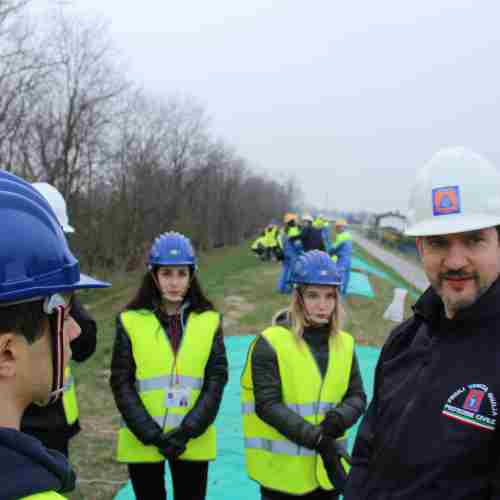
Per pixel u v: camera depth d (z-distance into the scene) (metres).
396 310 11.74
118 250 18.08
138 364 3.29
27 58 11.54
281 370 3.06
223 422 5.73
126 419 3.19
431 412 1.69
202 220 31.03
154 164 21.89
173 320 3.45
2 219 1.03
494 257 1.71
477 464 1.56
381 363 2.13
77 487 4.30
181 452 3.16
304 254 3.26
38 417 3.07
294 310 3.20
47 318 1.09
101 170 16.64
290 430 2.87
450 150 1.84
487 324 1.68
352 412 3.00
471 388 1.62
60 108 14.24
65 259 1.12
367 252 42.53
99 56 20.53
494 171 1.78
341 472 2.79
